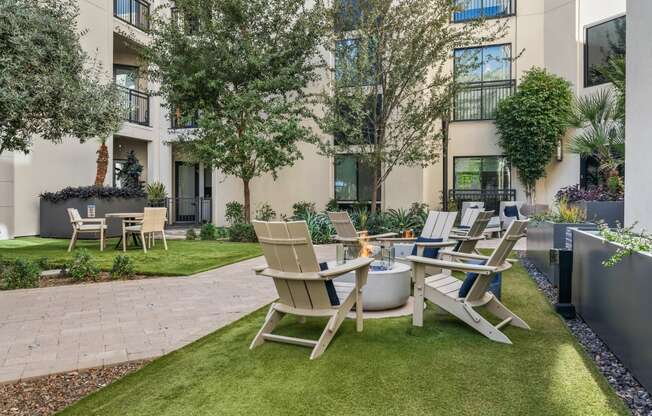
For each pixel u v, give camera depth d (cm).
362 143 1039
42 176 1103
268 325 341
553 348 319
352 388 256
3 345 338
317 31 1079
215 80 1071
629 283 277
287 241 311
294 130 1029
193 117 1139
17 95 549
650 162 380
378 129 1042
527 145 1156
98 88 695
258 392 254
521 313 416
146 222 850
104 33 1243
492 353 309
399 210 1087
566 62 1173
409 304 457
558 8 1187
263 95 1105
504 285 544
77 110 636
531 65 1227
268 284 561
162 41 1124
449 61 1256
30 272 563
